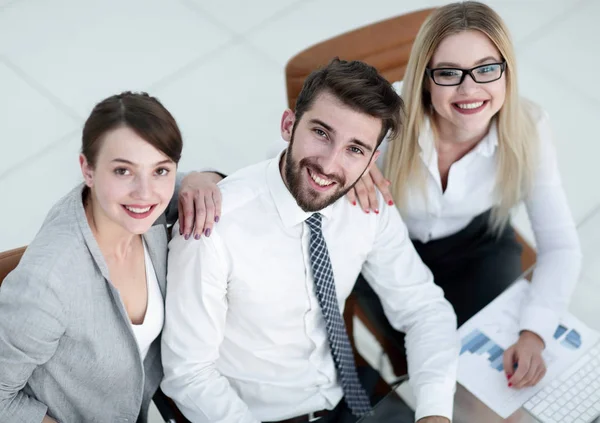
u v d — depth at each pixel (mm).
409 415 1671
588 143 3168
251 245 1618
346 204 1720
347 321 2109
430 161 1928
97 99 3215
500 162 1938
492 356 1717
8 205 2873
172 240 1621
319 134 1509
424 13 2176
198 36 3508
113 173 1330
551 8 3688
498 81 1757
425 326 1791
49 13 3570
